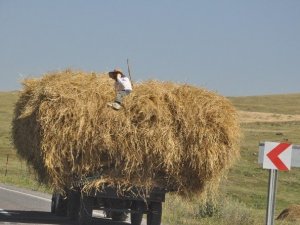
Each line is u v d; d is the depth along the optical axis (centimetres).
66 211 2161
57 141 1769
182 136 1798
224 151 1819
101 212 2480
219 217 2334
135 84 1848
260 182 5162
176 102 1800
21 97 2028
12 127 2227
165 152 1786
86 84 1806
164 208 2478
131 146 1781
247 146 6931
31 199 2814
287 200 4528
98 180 1802
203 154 1800
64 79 1823
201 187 1850
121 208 1867
